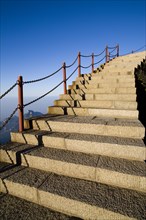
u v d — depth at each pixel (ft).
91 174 7.48
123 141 8.77
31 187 7.06
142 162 7.82
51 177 7.80
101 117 12.74
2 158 9.66
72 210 6.34
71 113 14.26
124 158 8.25
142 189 6.71
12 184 7.48
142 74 23.61
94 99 16.30
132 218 5.42
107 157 8.41
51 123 11.37
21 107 11.17
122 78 19.07
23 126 11.49
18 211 6.59
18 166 8.98
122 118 12.26
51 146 9.91
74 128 10.75
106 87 17.88
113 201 6.14
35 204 7.04
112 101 14.25
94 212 5.96
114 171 7.05
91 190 6.80
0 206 6.90
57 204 6.59
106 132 10.01
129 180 6.85
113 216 5.68
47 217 6.28
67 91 18.67
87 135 10.08
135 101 13.93
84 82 21.16
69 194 6.54
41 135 10.14
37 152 9.11
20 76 10.75
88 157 8.42
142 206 5.87
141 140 8.96
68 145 9.40
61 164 8.01
